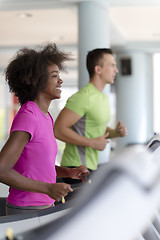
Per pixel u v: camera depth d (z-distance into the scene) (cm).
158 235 76
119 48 1027
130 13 709
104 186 25
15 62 147
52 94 148
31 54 145
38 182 129
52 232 26
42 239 27
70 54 156
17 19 755
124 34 927
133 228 26
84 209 25
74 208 27
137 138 1043
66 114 241
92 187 26
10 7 555
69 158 252
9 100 1465
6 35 927
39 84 145
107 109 257
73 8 560
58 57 150
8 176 126
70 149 252
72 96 246
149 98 1134
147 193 25
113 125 1174
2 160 126
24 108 138
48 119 146
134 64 1048
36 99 147
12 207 146
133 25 820
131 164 25
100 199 25
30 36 939
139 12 702
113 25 752
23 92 148
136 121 1048
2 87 1489
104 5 544
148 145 79
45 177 142
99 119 250
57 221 27
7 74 151
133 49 1043
